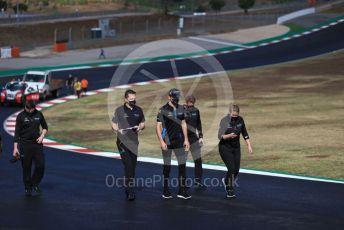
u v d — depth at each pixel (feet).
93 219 117.39
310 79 459.32
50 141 254.06
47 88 444.96
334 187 147.95
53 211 123.95
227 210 124.36
